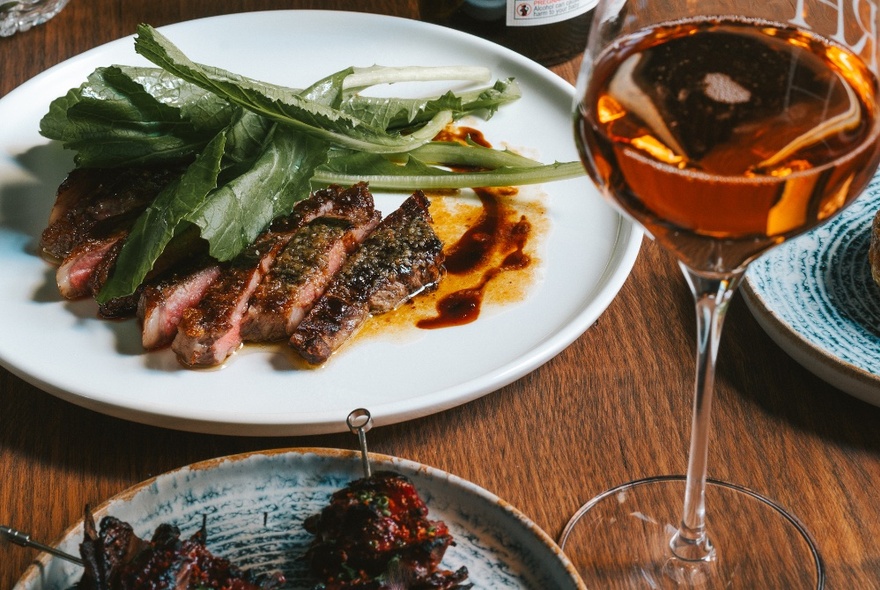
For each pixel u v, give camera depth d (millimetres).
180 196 649
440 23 844
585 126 478
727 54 485
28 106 759
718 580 538
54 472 583
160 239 641
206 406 606
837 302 616
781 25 491
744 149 461
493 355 625
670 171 454
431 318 648
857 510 561
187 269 660
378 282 647
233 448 594
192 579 496
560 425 595
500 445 589
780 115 468
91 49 801
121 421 604
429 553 500
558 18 795
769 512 558
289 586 522
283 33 809
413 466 544
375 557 503
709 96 474
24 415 605
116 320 650
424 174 721
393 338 638
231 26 811
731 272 489
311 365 626
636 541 550
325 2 878
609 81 480
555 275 665
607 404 603
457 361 624
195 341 621
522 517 530
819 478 571
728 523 555
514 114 767
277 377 621
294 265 661
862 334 602
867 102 470
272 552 531
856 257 635
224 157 703
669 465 578
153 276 666
